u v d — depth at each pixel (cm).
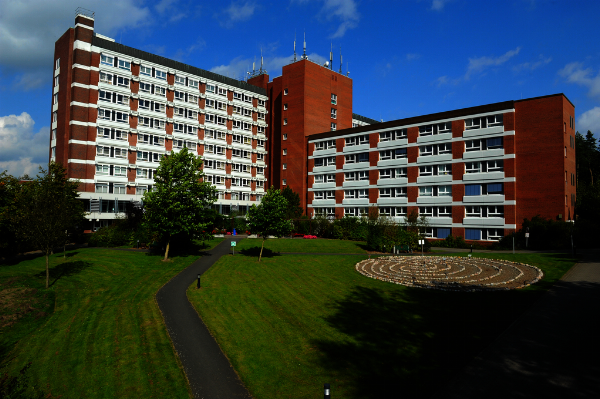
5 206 3328
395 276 2783
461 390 1082
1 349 1546
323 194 6706
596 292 2062
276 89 7706
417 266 3209
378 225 4528
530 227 4194
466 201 4906
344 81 7800
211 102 7019
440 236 5162
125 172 5778
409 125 5581
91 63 5469
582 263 2952
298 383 1205
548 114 4359
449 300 2062
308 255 3916
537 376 1145
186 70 6631
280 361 1370
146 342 1556
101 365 1362
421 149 5466
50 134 5756
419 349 1405
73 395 1169
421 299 2112
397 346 1446
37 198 2553
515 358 1274
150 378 1261
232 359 1395
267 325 1745
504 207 4606
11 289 2406
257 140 7781
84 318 1869
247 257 3659
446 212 5138
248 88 7594
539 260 3225
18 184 3516
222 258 3553
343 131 6431
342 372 1262
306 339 1564
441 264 3306
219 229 5741
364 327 1678
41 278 2728
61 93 5522
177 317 1869
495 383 1111
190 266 3147
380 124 5934
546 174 4344
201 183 3441
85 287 2498
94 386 1220
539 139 4412
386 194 5834
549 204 4309
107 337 1619
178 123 6506
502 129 4653
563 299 1944
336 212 6456
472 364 1244
